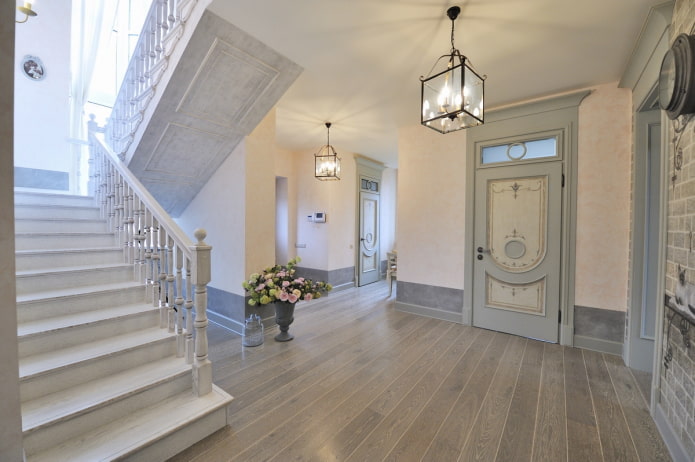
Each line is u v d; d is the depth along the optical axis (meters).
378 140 4.95
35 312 2.00
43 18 3.66
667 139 1.86
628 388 2.30
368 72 2.80
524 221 3.35
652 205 2.55
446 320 3.89
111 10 4.03
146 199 2.40
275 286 3.05
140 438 1.54
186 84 2.63
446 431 1.84
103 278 2.48
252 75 2.73
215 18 2.16
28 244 2.51
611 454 1.66
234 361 2.73
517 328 3.38
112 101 4.63
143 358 2.01
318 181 5.61
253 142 3.45
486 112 3.54
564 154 3.10
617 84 2.86
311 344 3.12
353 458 1.62
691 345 1.51
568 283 3.09
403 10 2.01
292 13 2.07
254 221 3.48
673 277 1.75
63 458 1.40
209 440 1.75
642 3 1.88
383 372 2.54
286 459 1.62
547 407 2.07
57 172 3.77
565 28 2.15
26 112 3.57
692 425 1.48
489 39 2.29
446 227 3.89
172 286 2.20
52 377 1.66
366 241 6.41
